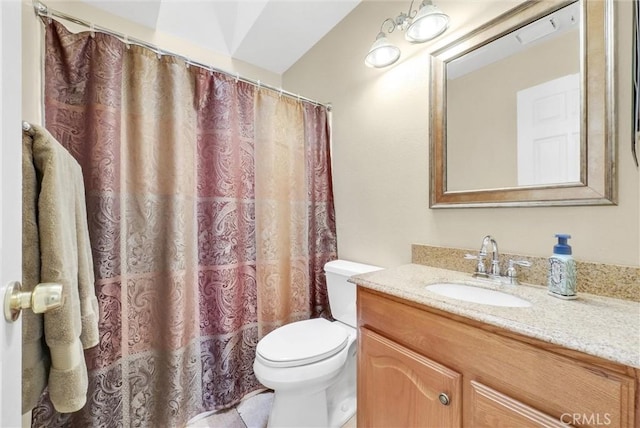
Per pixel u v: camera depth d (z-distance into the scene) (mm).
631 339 542
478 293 982
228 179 1446
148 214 1234
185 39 1842
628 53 797
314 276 1834
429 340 806
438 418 766
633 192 793
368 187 1618
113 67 1127
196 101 1377
